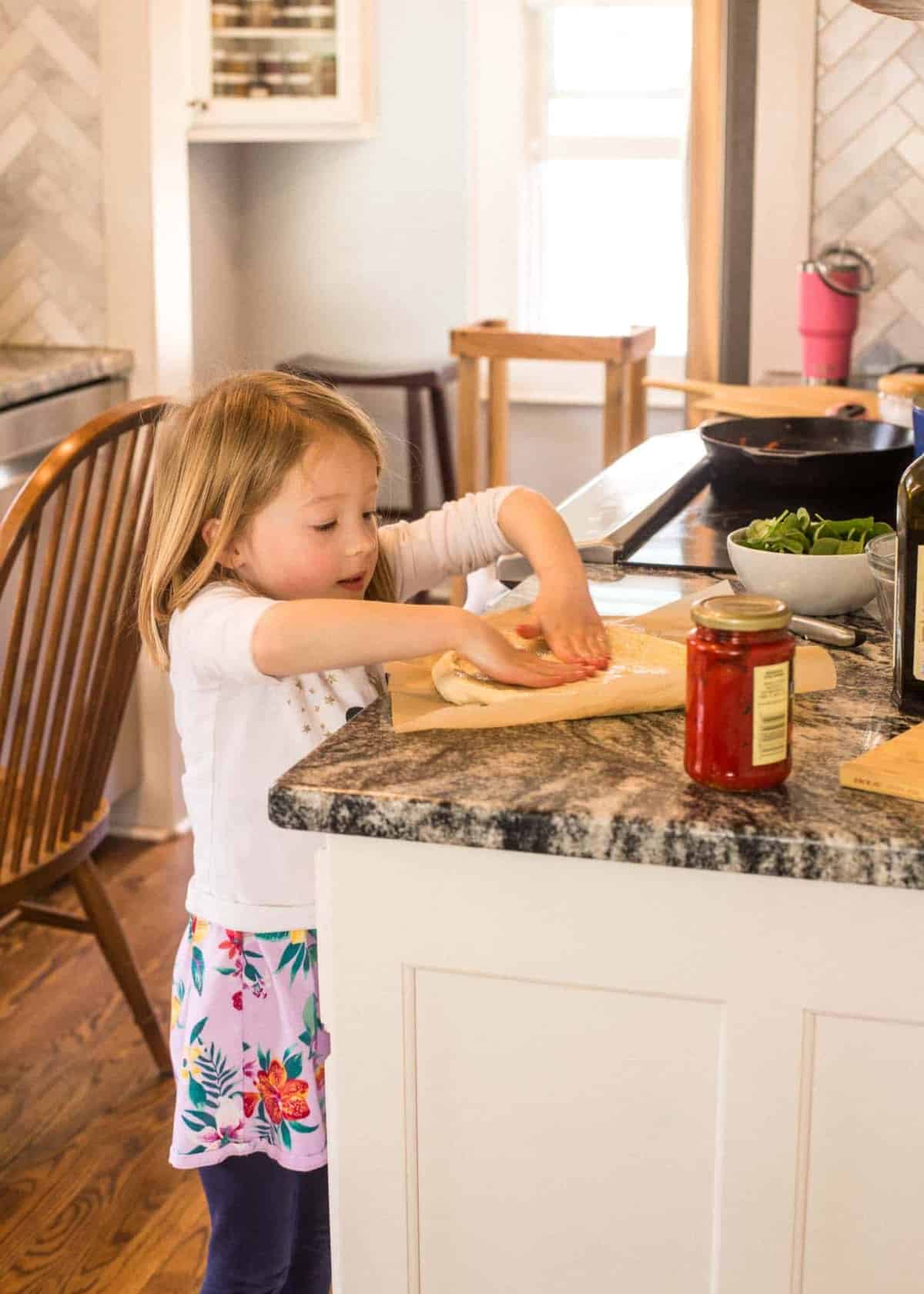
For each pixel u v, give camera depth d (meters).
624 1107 1.08
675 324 4.61
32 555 1.99
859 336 2.97
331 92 4.07
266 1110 1.41
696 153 2.87
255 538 1.34
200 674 1.28
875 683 1.25
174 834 3.29
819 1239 1.07
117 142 2.97
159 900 2.98
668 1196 1.09
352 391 4.68
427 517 1.55
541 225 4.64
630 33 4.45
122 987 2.35
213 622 1.23
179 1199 2.10
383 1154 1.13
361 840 1.07
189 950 1.41
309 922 1.36
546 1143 1.10
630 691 1.16
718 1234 1.08
